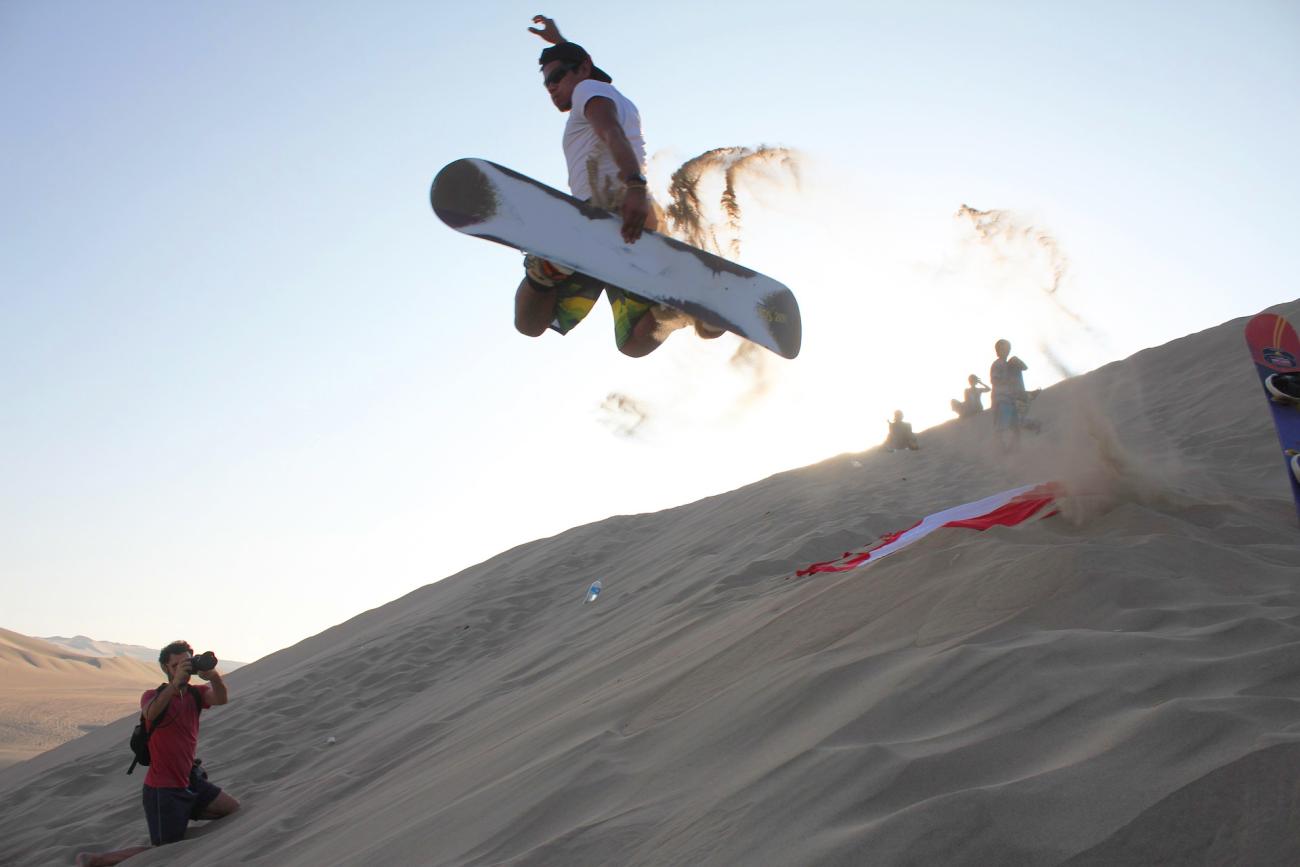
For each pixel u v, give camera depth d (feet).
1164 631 9.24
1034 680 8.24
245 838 18.95
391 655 42.52
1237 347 41.32
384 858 10.74
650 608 27.02
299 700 39.14
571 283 10.45
